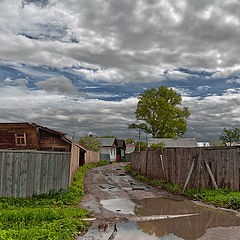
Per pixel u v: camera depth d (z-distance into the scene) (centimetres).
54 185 958
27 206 819
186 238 529
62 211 698
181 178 1195
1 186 891
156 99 4919
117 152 5909
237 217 690
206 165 1046
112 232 582
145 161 1781
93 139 4272
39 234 522
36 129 1702
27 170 916
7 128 1742
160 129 4934
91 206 867
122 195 1103
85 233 578
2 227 561
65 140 1736
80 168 2230
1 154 899
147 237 542
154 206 867
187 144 3716
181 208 827
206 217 698
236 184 932
